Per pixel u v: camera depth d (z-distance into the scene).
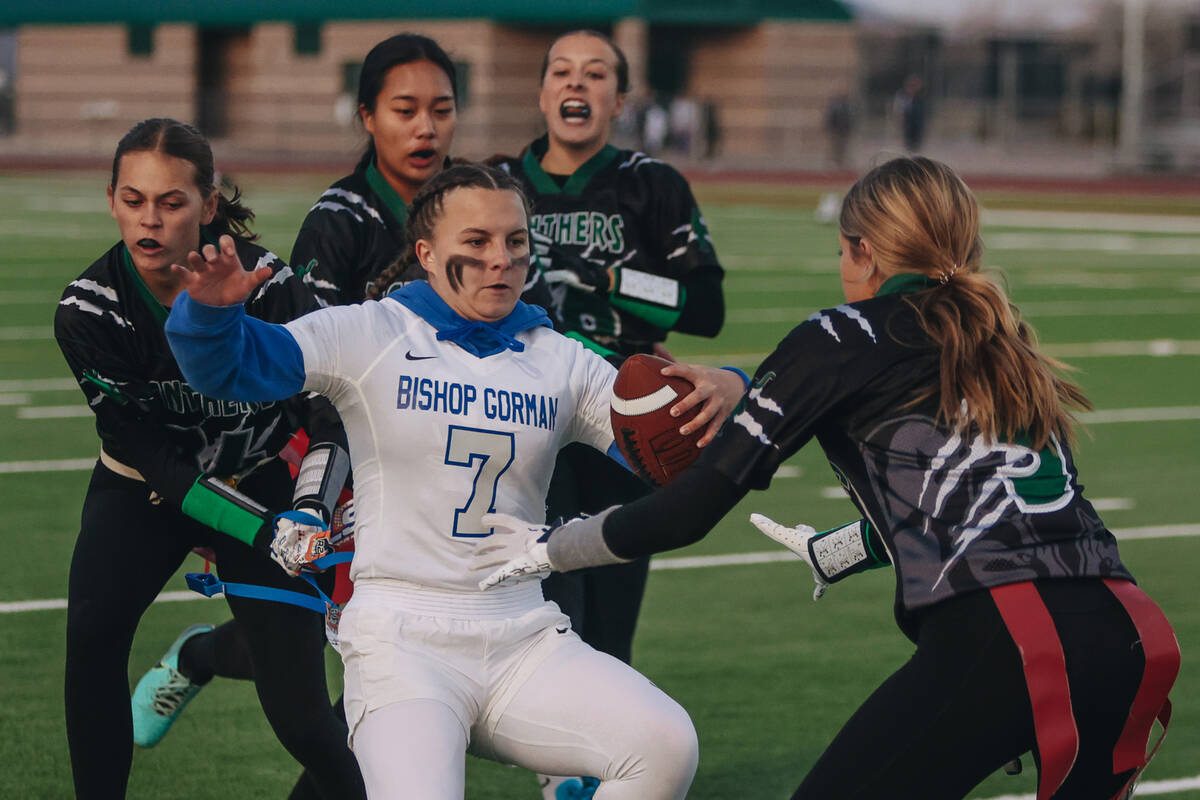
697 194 71.31
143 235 7.58
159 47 105.56
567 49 10.64
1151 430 22.02
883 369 6.52
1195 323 32.97
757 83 96.12
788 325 31.66
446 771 6.46
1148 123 88.12
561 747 6.82
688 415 7.29
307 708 8.02
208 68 107.12
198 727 10.91
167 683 10.03
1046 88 91.94
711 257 10.72
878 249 6.90
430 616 6.90
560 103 10.65
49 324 30.08
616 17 92.44
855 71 97.25
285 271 8.16
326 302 8.88
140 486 8.25
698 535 6.57
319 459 7.76
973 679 6.24
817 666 12.36
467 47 94.81
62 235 47.62
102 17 105.75
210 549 8.55
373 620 6.88
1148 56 128.25
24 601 13.55
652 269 10.79
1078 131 90.50
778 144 96.50
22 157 94.81
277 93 102.94
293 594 7.94
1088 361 27.89
